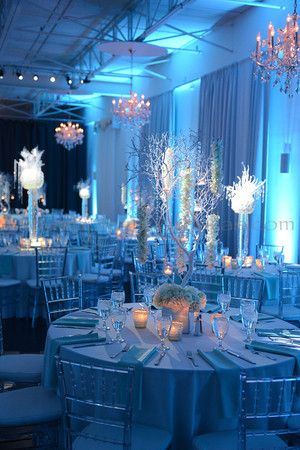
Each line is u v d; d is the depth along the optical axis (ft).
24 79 49.49
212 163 12.66
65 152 68.85
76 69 43.88
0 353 13.50
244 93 31.83
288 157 27.94
